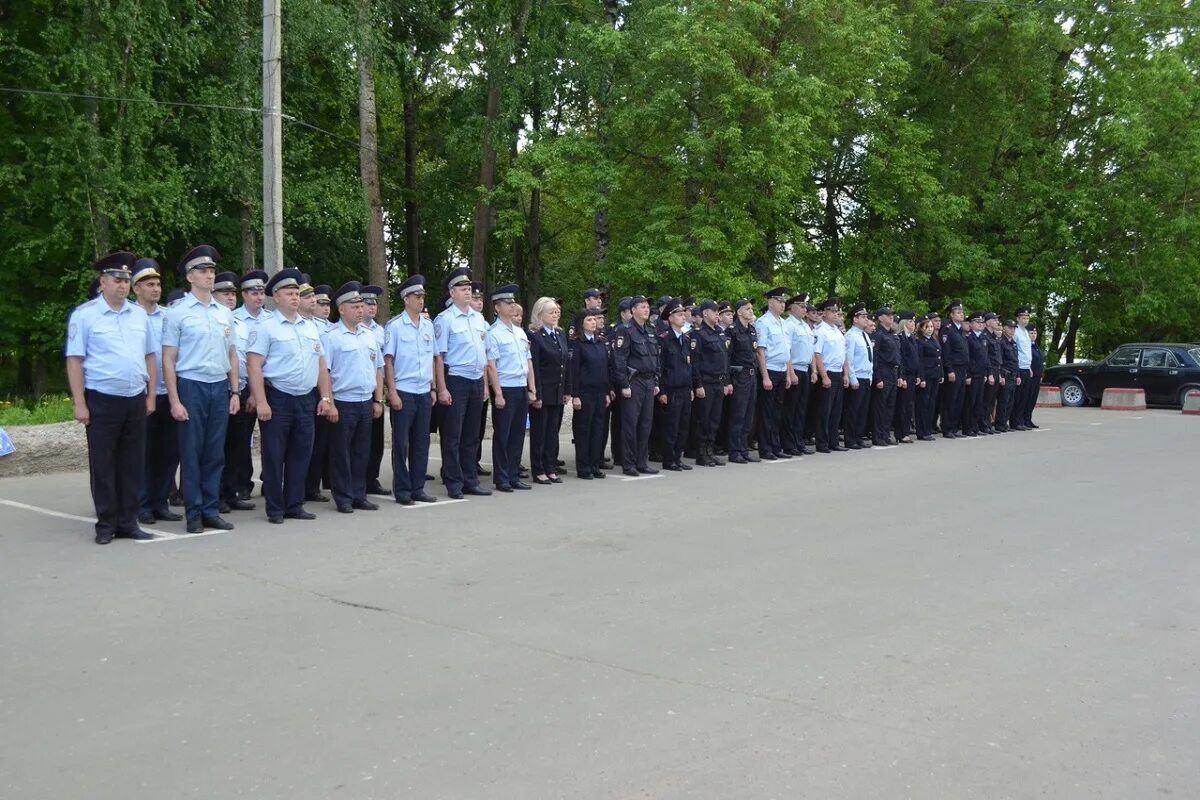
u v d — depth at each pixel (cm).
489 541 742
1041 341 3250
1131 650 498
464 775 356
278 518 819
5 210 1733
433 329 945
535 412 1041
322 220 2089
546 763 366
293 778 355
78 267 1788
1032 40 2481
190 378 771
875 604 574
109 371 721
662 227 2020
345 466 868
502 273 3139
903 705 423
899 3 2422
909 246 2578
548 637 511
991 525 809
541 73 2275
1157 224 2578
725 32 1934
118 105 1677
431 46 2503
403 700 426
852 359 1378
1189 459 1248
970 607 570
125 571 648
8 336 1878
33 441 1070
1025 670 467
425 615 549
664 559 683
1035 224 2639
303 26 1845
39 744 385
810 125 2044
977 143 2602
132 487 745
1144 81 2534
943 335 1554
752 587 609
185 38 1725
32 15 1733
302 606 567
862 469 1152
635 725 400
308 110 2367
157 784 351
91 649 493
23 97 1686
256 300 810
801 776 356
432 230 2789
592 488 1008
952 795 343
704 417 1188
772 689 439
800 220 2586
